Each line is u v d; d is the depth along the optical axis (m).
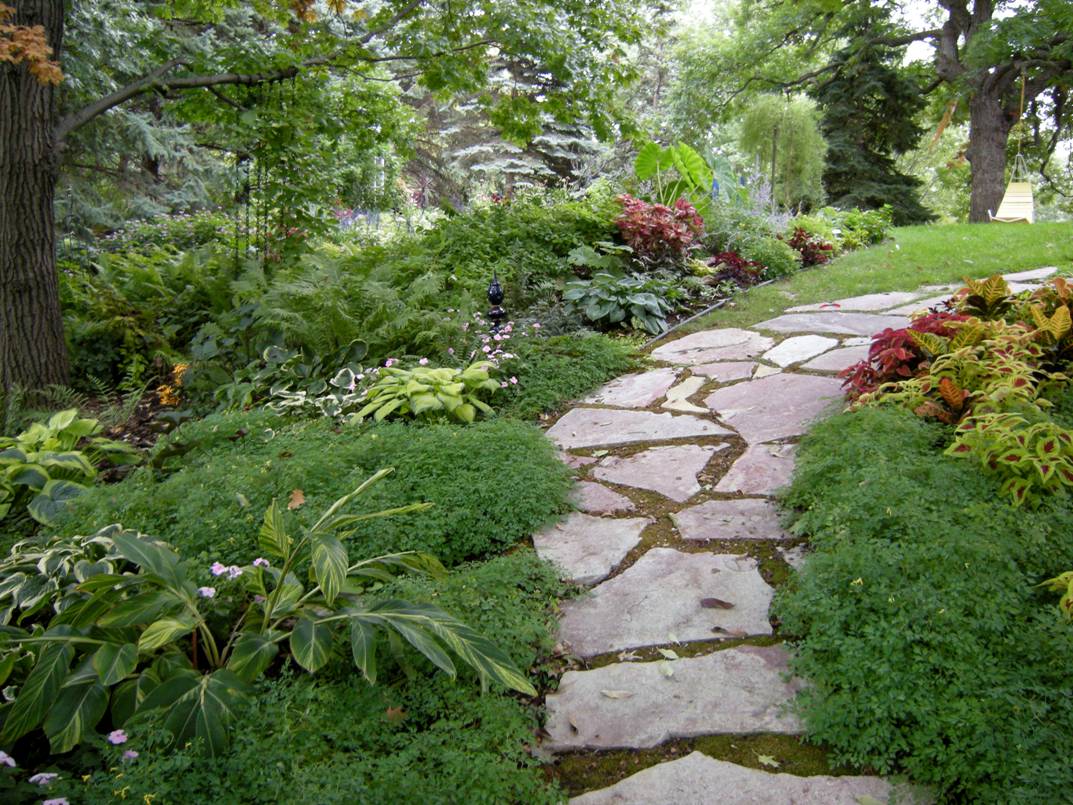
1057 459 3.00
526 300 7.06
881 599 2.54
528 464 3.85
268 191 7.82
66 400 5.75
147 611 2.33
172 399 6.15
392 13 7.95
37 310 5.72
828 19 19.61
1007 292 4.60
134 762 1.98
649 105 26.58
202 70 6.97
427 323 5.81
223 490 3.52
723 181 13.13
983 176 18.41
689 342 6.41
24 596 2.70
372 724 2.24
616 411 5.00
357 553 3.17
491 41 7.83
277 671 2.59
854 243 11.03
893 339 4.24
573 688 2.53
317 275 6.30
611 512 3.67
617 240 8.47
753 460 4.05
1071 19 15.41
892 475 3.14
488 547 3.39
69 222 12.41
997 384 3.58
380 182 15.58
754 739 2.28
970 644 2.33
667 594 2.98
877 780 2.10
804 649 2.53
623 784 2.15
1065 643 2.25
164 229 11.96
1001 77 17.78
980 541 2.67
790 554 3.18
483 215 8.51
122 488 3.53
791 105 15.60
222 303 7.26
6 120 5.44
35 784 1.91
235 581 2.75
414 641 2.30
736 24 21.81
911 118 22.91
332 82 8.36
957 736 2.09
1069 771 1.88
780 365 5.55
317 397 5.32
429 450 3.97
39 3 5.48
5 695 2.31
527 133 8.58
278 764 1.96
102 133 12.82
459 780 2.02
